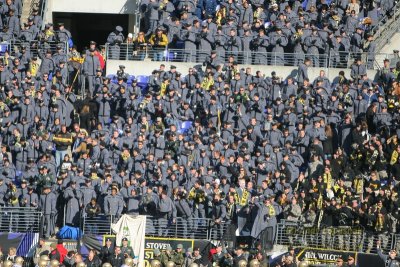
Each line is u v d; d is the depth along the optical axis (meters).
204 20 157.38
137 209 134.38
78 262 125.94
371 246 133.38
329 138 142.75
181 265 130.38
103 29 176.12
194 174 136.62
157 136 140.25
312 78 153.00
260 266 128.88
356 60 151.62
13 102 144.50
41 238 132.75
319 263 132.12
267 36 154.50
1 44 153.50
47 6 164.12
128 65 153.25
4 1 156.62
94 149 139.50
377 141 140.62
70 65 151.25
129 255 129.38
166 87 148.00
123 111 146.62
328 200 134.38
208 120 145.62
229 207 133.75
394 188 136.12
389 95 148.38
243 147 140.12
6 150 140.12
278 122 144.75
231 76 148.75
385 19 161.50
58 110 144.12
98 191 135.25
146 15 157.38
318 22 157.38
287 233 133.88
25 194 134.88
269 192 135.25
